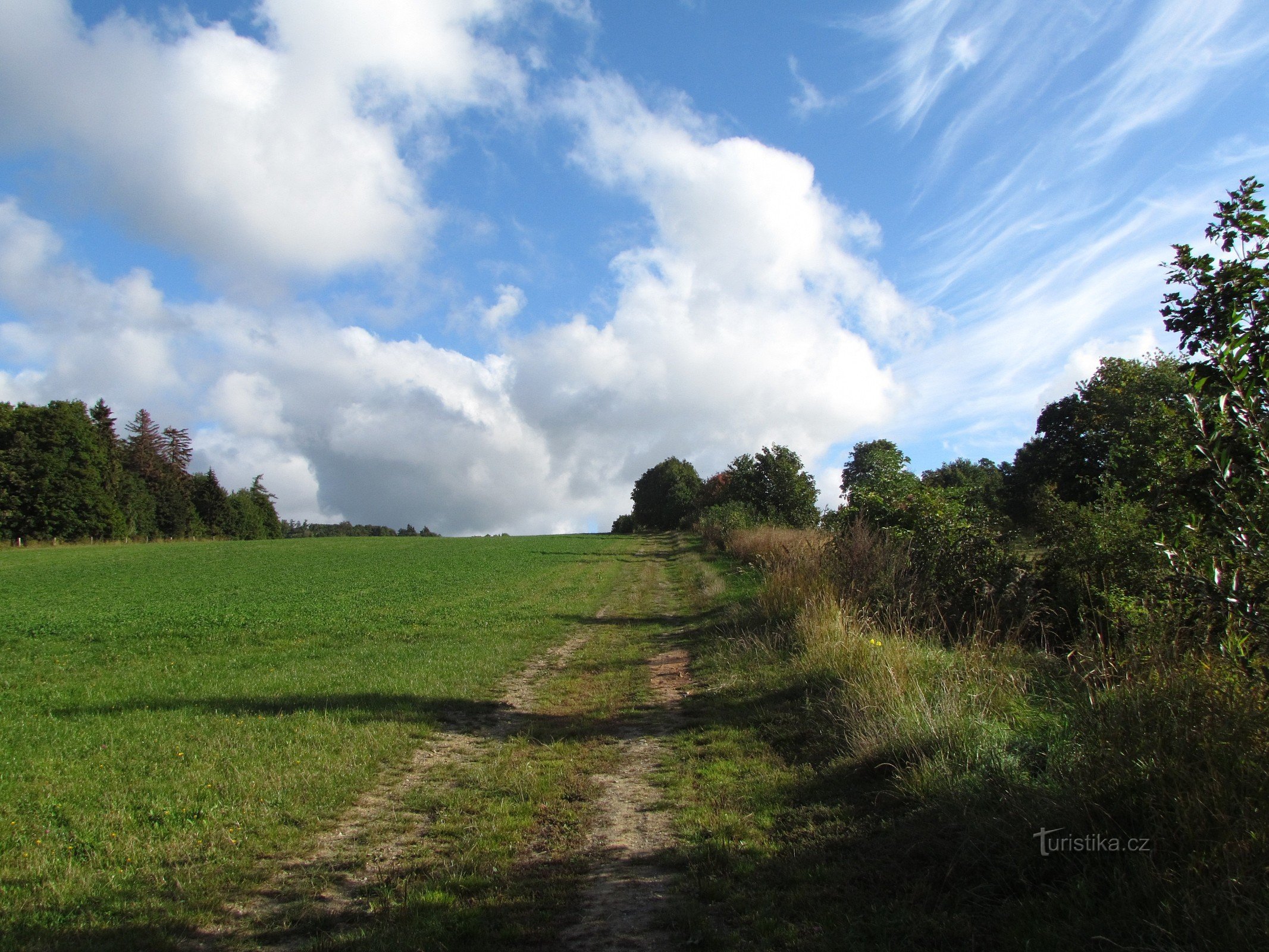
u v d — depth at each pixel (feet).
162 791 21.70
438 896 15.83
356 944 13.89
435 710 32.81
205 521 338.75
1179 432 18.07
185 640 53.36
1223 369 15.69
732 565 94.38
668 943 13.94
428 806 21.75
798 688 31.91
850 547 48.19
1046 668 28.60
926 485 50.55
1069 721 18.93
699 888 16.06
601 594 83.97
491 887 16.52
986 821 15.87
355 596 83.46
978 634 33.30
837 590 44.57
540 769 25.22
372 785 23.70
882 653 30.66
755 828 19.24
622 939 14.16
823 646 34.78
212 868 17.25
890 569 43.60
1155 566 29.01
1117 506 38.01
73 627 59.67
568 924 14.80
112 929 14.30
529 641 52.65
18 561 155.43
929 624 38.60
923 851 16.34
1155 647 17.62
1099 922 12.35
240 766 23.97
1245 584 15.46
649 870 17.33
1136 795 14.51
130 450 315.17
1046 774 17.22
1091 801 14.87
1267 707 14.21
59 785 21.99
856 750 23.06
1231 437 15.57
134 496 273.33
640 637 55.11
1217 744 13.98
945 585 41.68
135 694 35.04
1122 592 32.22
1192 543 17.16
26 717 30.37
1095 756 15.61
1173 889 12.49
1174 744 14.51
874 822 18.58
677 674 41.32
